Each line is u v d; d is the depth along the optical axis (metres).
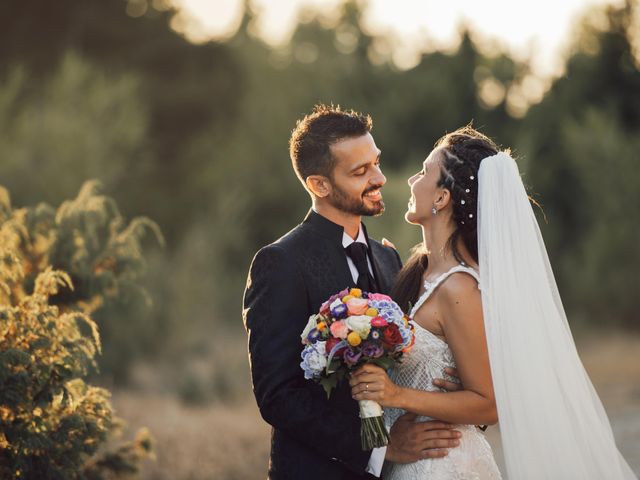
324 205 3.28
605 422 3.11
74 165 12.26
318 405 3.01
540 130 20.06
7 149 11.75
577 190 18.70
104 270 4.46
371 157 3.20
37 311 3.50
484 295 3.00
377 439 2.86
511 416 2.95
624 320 16.61
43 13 19.47
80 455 3.74
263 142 21.88
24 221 4.33
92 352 3.74
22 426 3.36
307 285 3.11
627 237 16.66
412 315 3.12
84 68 14.01
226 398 10.13
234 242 16.69
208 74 22.30
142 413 7.85
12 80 12.97
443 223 3.18
